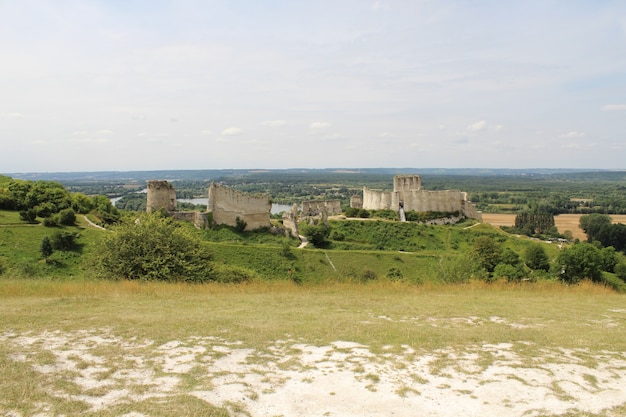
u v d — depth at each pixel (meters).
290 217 82.25
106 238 36.19
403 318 19.28
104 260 34.66
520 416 10.07
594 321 19.31
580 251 47.69
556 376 12.27
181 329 16.14
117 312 19.31
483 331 16.64
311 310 20.81
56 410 9.72
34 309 19.47
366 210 103.19
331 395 10.95
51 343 14.33
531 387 11.55
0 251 50.66
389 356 13.61
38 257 50.75
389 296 26.08
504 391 11.30
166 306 21.28
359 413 10.10
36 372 11.75
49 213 67.38
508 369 12.71
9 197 70.69
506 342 15.24
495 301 24.53
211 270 37.16
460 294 27.52
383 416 9.98
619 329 17.64
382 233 84.25
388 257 63.97
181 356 13.36
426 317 19.58
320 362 13.09
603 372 12.65
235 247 59.69
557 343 15.16
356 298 24.92
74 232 57.41
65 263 49.97
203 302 22.75
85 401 10.26
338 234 80.94
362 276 55.06
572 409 10.41
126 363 12.64
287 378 11.91
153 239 35.00
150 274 33.25
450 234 86.25
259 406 10.34
